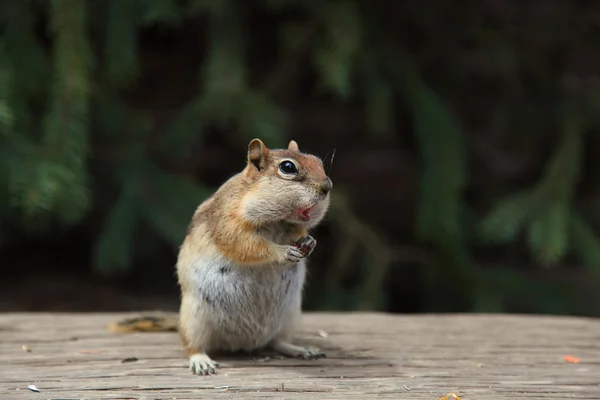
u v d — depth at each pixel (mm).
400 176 12844
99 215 11945
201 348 6246
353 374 6133
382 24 11516
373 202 12930
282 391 5676
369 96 10867
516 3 12109
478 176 12633
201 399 5496
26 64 9750
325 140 12891
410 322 8070
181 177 10516
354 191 12805
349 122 12750
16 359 6508
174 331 7484
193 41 12359
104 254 9727
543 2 12133
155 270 12281
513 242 12570
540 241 10078
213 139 12500
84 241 12750
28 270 12539
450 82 12211
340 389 5742
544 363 6570
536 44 12000
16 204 8992
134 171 10289
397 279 12562
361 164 12828
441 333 7590
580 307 11008
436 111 11031
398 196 12930
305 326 7848
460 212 11250
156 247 11664
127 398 5523
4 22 9820
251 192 5793
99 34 10438
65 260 12945
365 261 11062
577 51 12156
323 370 6234
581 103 11672
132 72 9797
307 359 6543
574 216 10703
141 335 7324
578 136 11141
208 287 6043
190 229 6297
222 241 5898
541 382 6035
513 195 11000
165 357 6559
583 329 7777
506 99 12086
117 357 6566
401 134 12570
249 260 5828
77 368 6250
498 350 6969
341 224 11156
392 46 11391
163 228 9930
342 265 11008
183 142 10320
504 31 12000
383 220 12992
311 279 11875
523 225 10727
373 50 11102
